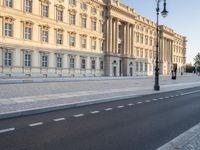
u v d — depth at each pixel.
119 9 75.00
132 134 9.64
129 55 82.38
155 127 10.88
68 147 7.88
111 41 72.94
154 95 26.25
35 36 51.34
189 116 13.67
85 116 13.25
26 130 9.93
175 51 125.25
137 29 89.06
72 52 60.56
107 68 72.19
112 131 10.05
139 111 15.24
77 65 62.44
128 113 14.44
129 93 25.42
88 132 9.80
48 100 17.98
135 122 11.88
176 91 32.19
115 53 74.44
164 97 24.23
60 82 35.28
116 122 11.81
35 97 19.28
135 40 88.06
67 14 59.00
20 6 48.19
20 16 48.16
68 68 59.62
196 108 16.78
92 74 67.31
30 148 7.69
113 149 7.79
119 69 77.12
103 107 16.69
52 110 15.13
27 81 33.72
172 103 19.48
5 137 8.85
